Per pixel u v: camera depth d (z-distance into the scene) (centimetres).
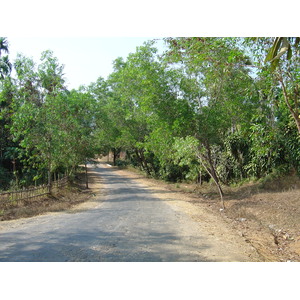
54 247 674
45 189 1647
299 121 868
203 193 2027
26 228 907
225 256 634
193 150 1540
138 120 2922
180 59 1066
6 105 1994
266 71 864
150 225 966
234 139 2102
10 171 2470
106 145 3731
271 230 966
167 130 1783
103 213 1242
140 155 3747
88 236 791
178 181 2991
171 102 1733
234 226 1015
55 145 1688
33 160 1980
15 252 632
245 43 917
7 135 2295
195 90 1742
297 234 885
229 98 1623
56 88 1734
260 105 1648
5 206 1261
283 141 1662
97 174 4244
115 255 617
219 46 945
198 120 1711
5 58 2298
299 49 835
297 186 1560
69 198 1761
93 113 2248
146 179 3447
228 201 1580
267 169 1850
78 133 2102
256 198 1488
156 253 639
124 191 2258
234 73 1170
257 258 639
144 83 1798
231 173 2227
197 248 690
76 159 2294
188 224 999
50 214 1226
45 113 1655
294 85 876
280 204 1275
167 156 2070
